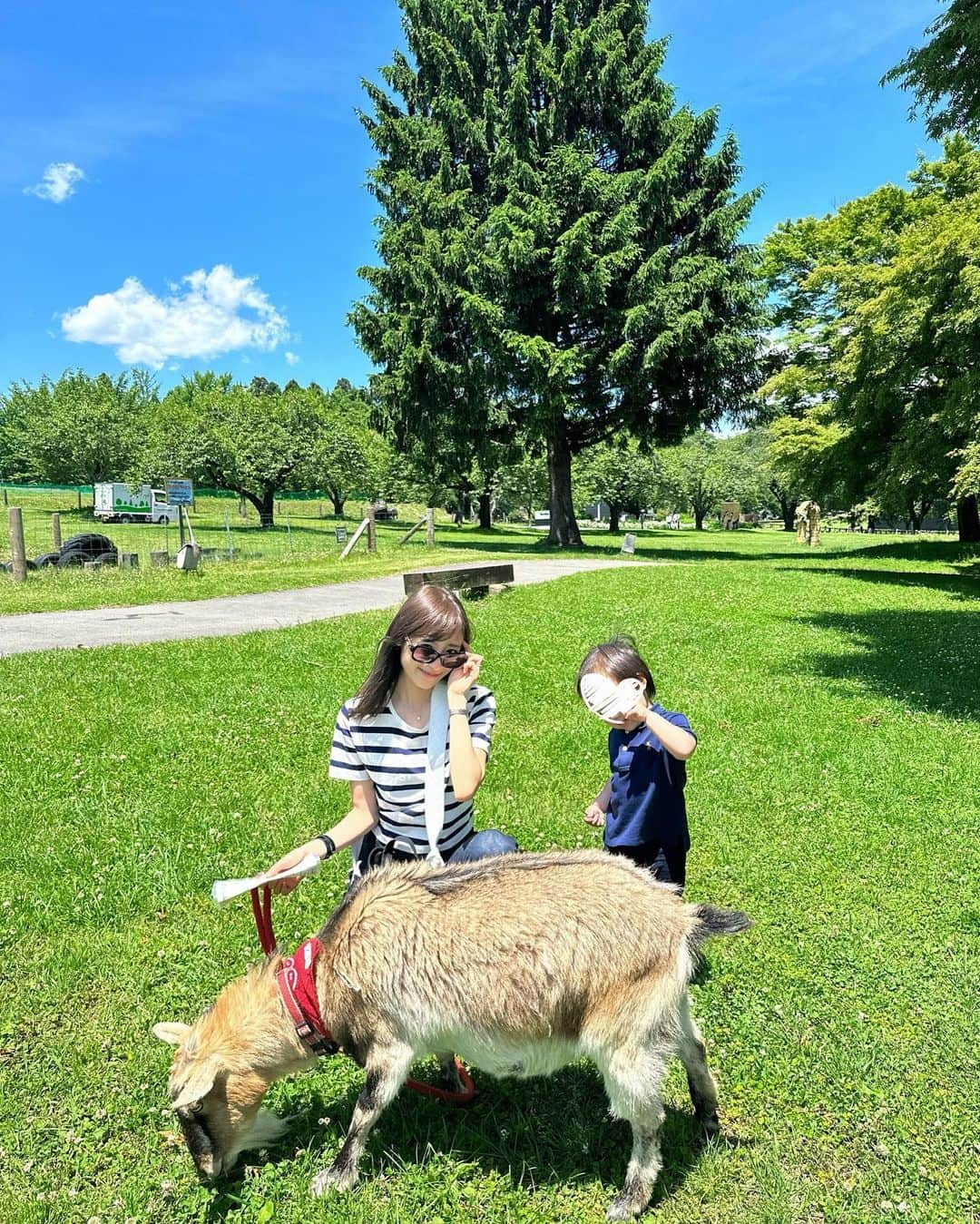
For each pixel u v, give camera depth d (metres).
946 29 11.62
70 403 61.06
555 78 30.28
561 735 7.52
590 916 2.56
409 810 3.18
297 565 23.73
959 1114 3.12
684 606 15.98
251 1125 2.73
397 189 32.31
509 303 30.16
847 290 23.95
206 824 5.43
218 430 51.69
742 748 7.44
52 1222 2.61
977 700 9.23
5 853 4.95
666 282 29.16
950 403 18.78
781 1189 2.78
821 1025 3.62
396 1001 2.55
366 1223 2.64
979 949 4.21
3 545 31.23
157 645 11.10
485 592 17.00
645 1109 2.58
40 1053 3.36
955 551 31.20
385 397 34.25
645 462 62.16
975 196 19.88
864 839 5.54
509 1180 2.83
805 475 28.70
